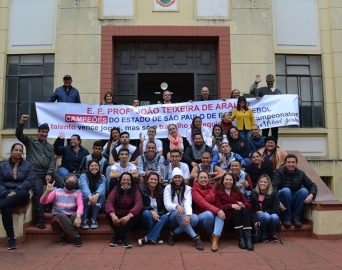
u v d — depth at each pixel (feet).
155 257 17.28
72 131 28.45
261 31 33.47
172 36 33.27
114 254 17.72
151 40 34.01
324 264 16.33
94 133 28.71
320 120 34.53
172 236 19.60
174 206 19.29
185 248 18.83
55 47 34.06
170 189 19.99
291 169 21.94
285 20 35.12
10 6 34.71
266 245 19.45
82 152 25.18
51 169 22.71
